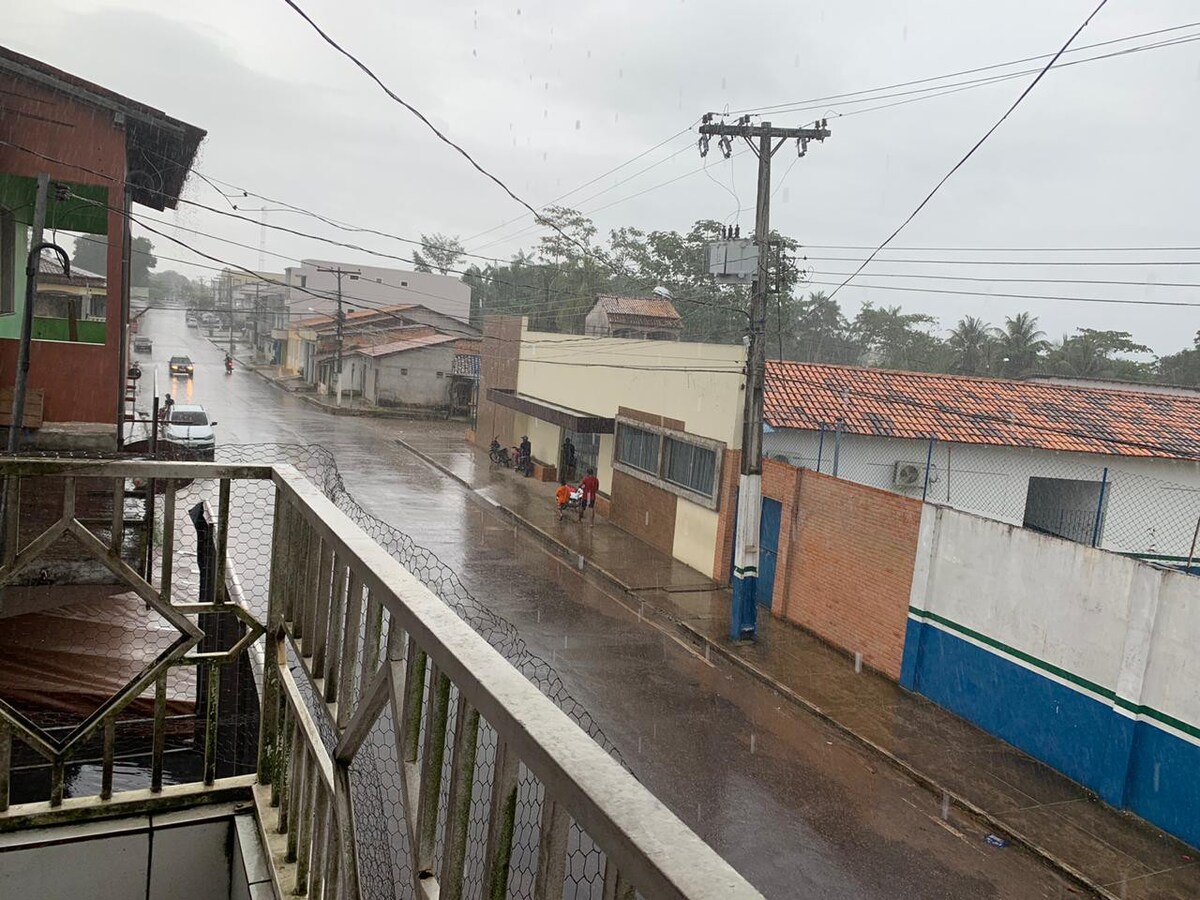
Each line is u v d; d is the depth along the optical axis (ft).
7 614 20.10
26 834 8.70
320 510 7.79
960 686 35.86
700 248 116.57
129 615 22.27
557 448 83.41
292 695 8.41
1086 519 54.70
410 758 5.22
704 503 55.62
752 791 28.86
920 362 150.30
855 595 42.06
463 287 182.80
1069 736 30.96
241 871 8.87
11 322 35.50
